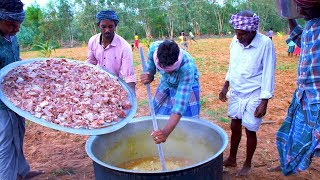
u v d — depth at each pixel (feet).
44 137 16.98
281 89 27.35
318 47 8.91
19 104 9.36
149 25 167.53
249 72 11.50
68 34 149.07
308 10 8.96
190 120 10.34
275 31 166.50
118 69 13.32
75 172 13.33
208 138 9.95
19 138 11.09
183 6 168.14
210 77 34.30
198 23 166.09
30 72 10.94
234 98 12.13
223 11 166.71
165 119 10.46
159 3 167.73
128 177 7.70
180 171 7.66
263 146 15.21
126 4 165.78
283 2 10.20
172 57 9.17
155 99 12.24
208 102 23.04
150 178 7.60
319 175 12.70
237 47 11.81
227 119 18.92
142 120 10.53
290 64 42.22
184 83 9.51
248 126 11.82
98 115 9.82
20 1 9.66
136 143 10.62
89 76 11.55
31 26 143.64
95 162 8.34
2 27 9.78
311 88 9.28
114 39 12.89
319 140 9.15
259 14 164.04
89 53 13.56
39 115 9.16
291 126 10.50
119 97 10.79
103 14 12.39
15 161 10.93
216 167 8.48
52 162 14.26
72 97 10.38
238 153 14.55
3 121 10.28
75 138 16.75
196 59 50.60
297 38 10.62
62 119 9.36
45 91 10.30
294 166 10.23
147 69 10.77
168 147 10.82
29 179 12.84
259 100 11.58
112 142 10.03
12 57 10.98
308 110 9.56
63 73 11.50
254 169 13.16
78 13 150.20
